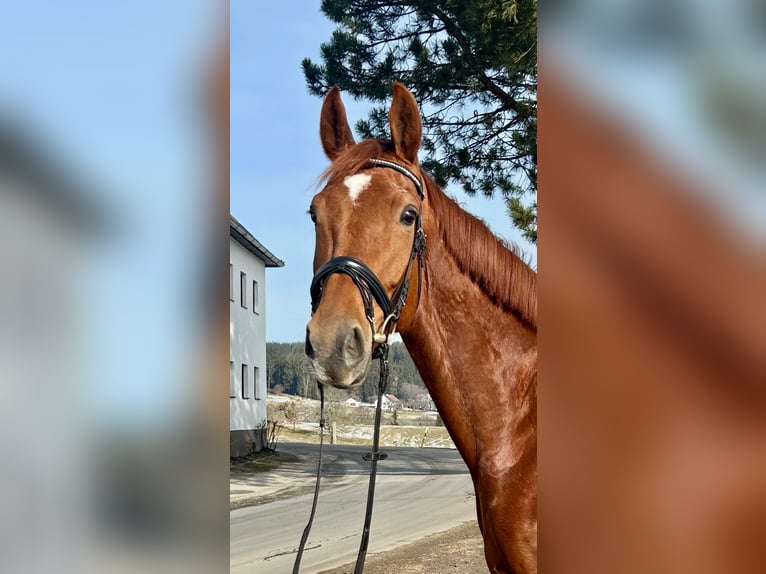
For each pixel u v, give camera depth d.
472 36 6.96
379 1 7.72
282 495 11.64
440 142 7.69
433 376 2.26
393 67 7.59
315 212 2.16
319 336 1.95
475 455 2.22
